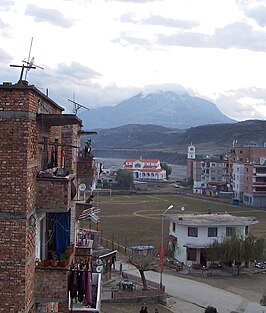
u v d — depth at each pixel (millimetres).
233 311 51906
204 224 73438
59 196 17344
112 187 180375
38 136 17656
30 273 16812
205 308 52562
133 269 68438
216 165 186750
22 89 15750
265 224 109188
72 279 19938
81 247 27859
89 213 31594
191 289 60031
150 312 50469
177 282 63156
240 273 69188
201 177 187500
